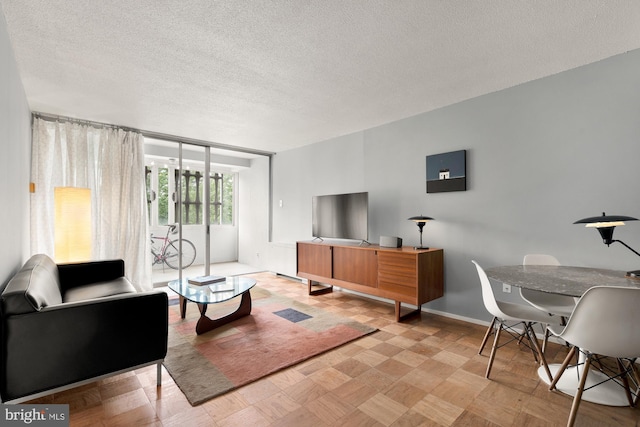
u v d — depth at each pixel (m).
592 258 2.50
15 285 1.73
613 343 1.52
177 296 4.22
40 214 3.53
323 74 2.65
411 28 2.01
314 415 1.73
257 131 4.39
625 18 1.92
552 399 1.87
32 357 1.66
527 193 2.84
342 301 4.01
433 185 3.48
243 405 1.82
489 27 2.01
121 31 2.03
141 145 4.29
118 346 1.89
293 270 5.15
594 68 2.49
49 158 3.63
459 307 3.31
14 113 2.30
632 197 2.33
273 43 2.18
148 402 1.84
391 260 3.31
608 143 2.43
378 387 2.01
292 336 2.83
